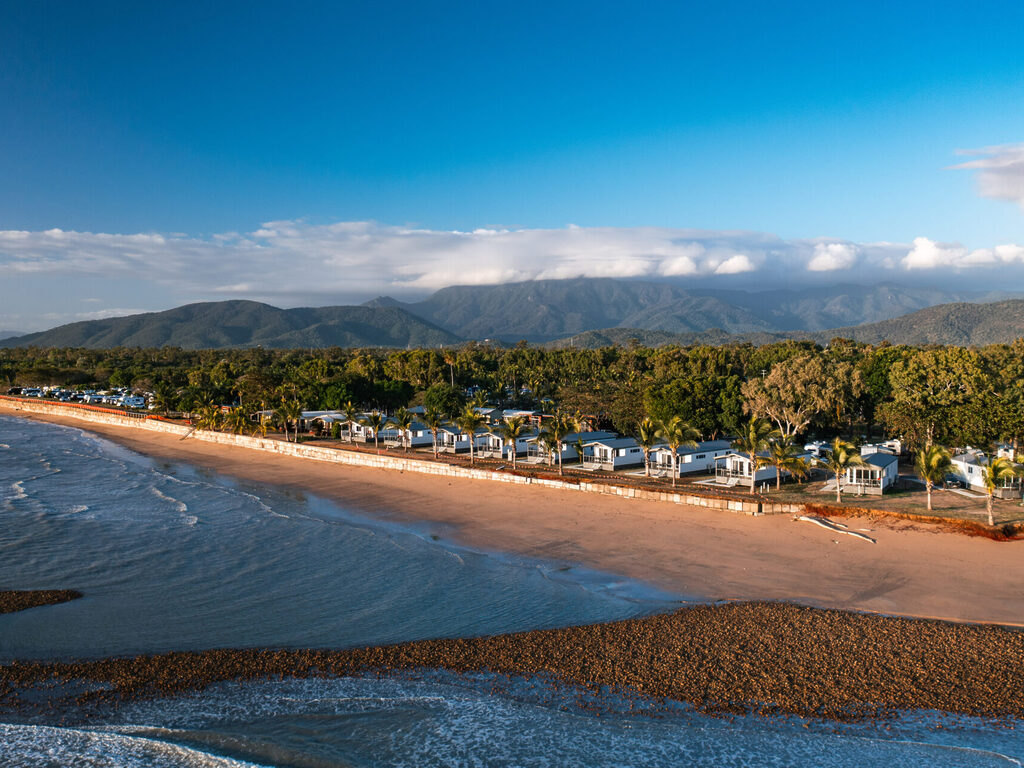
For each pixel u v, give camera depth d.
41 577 49.16
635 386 113.81
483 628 39.50
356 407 138.50
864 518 58.16
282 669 34.59
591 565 50.75
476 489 79.44
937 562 48.00
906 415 80.38
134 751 27.73
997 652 34.56
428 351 193.12
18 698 31.89
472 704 31.14
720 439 102.19
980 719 28.97
